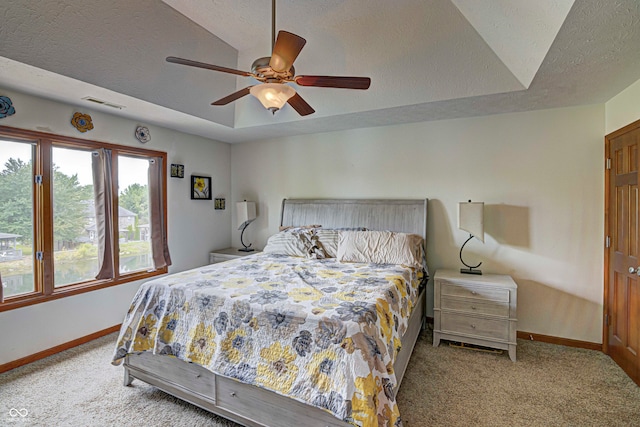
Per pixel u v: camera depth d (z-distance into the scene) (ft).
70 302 9.41
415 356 8.84
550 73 7.04
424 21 7.71
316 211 12.98
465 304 9.11
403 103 9.37
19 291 8.50
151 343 6.84
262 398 5.57
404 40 8.20
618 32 5.30
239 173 15.40
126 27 7.26
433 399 6.89
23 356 8.36
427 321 11.35
